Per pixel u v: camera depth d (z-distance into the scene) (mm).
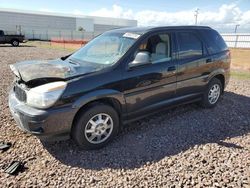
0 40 27688
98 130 3602
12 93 3844
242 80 8734
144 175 3037
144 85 3955
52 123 3180
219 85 5438
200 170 3119
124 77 3713
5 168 3137
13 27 63250
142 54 3717
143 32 4180
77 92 3295
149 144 3795
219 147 3711
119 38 4254
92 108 3477
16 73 3561
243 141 3928
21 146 3668
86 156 3459
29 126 3182
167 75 4250
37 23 67688
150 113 4219
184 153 3531
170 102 4445
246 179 2939
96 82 3461
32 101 3209
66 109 3234
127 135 4078
